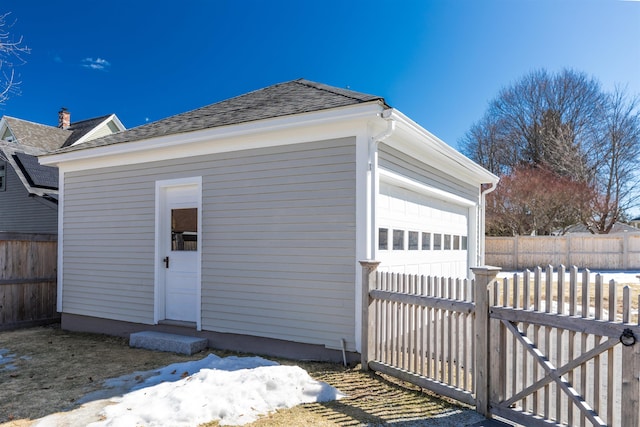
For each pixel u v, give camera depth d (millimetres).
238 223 5680
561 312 2904
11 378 4582
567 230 23078
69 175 7465
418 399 3777
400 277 4301
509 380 3691
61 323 7633
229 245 5742
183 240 6336
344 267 4945
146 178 6547
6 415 3500
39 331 7332
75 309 7316
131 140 6406
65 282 7465
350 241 4918
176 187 6383
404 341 4207
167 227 6457
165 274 6461
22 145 16312
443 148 6648
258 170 5555
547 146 23859
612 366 2596
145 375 4598
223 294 5770
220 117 6293
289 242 5305
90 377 4562
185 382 4031
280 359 5191
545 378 2980
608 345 2592
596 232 22594
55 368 4953
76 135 19344
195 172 6070
